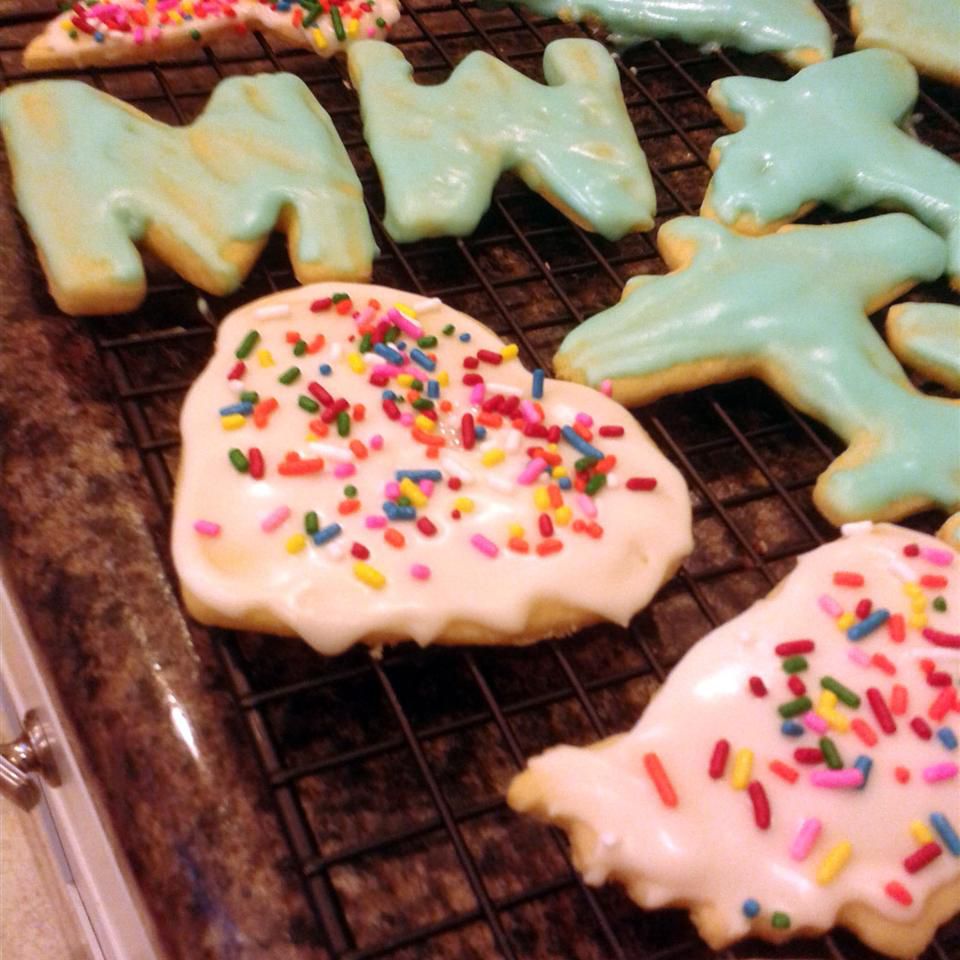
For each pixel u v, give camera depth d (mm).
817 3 441
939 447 325
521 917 280
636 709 303
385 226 355
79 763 289
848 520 321
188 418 310
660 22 409
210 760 282
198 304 345
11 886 427
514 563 297
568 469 311
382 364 320
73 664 290
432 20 418
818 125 379
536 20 423
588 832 276
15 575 299
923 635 296
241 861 274
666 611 315
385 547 296
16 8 395
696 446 338
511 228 370
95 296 328
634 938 280
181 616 296
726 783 280
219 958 267
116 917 306
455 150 361
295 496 300
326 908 271
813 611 299
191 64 389
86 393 323
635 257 371
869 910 274
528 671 306
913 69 403
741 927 271
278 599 289
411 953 274
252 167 346
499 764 295
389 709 298
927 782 281
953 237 366
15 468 310
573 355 335
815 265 350
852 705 286
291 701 297
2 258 342
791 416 346
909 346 348
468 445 310
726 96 391
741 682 289
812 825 275
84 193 336
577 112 374
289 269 356
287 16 387
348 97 394
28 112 348
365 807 287
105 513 306
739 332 337
